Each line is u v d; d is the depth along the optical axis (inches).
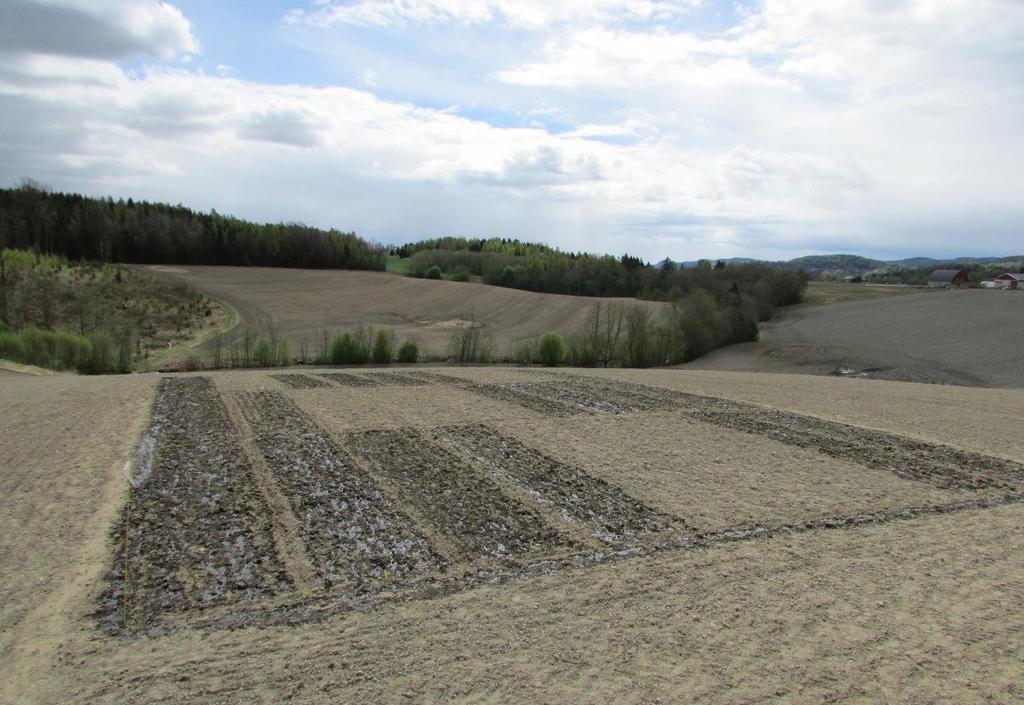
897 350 1877.5
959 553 360.8
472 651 259.6
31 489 454.0
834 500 453.7
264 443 584.4
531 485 480.7
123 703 227.1
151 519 404.8
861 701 228.5
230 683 238.8
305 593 313.6
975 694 233.0
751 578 327.3
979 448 606.2
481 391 897.5
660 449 583.8
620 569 339.3
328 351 1779.0
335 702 227.1
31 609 294.0
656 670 245.9
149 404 759.7
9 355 1513.3
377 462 531.5
